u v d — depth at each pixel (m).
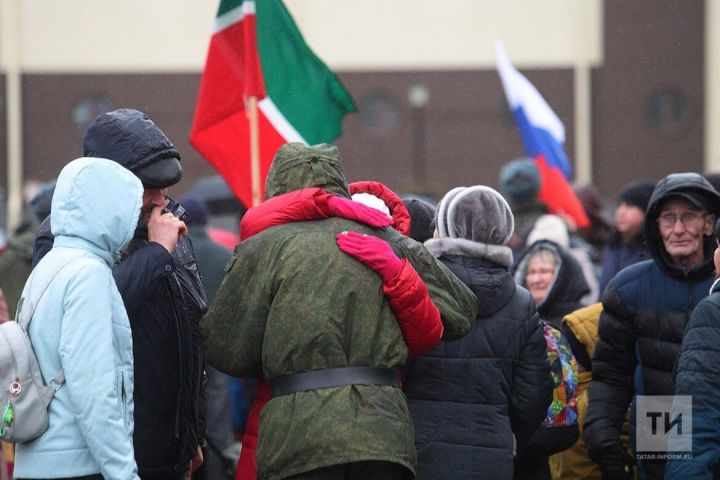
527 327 16.61
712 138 108.75
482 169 111.81
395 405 14.16
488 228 16.62
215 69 22.20
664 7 108.69
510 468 16.19
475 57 110.88
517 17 110.12
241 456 15.12
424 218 18.77
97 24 107.00
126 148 14.70
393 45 111.31
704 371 15.23
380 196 16.77
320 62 22.73
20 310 13.86
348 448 13.70
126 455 13.29
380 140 112.25
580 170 109.69
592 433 18.28
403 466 14.02
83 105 107.44
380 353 14.23
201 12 107.50
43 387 13.46
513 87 34.03
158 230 14.83
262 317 14.46
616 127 109.81
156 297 14.71
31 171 106.88
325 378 14.04
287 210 14.73
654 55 109.19
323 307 14.12
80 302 13.42
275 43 22.38
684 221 17.75
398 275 14.34
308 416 13.83
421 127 111.69
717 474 15.35
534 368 16.66
